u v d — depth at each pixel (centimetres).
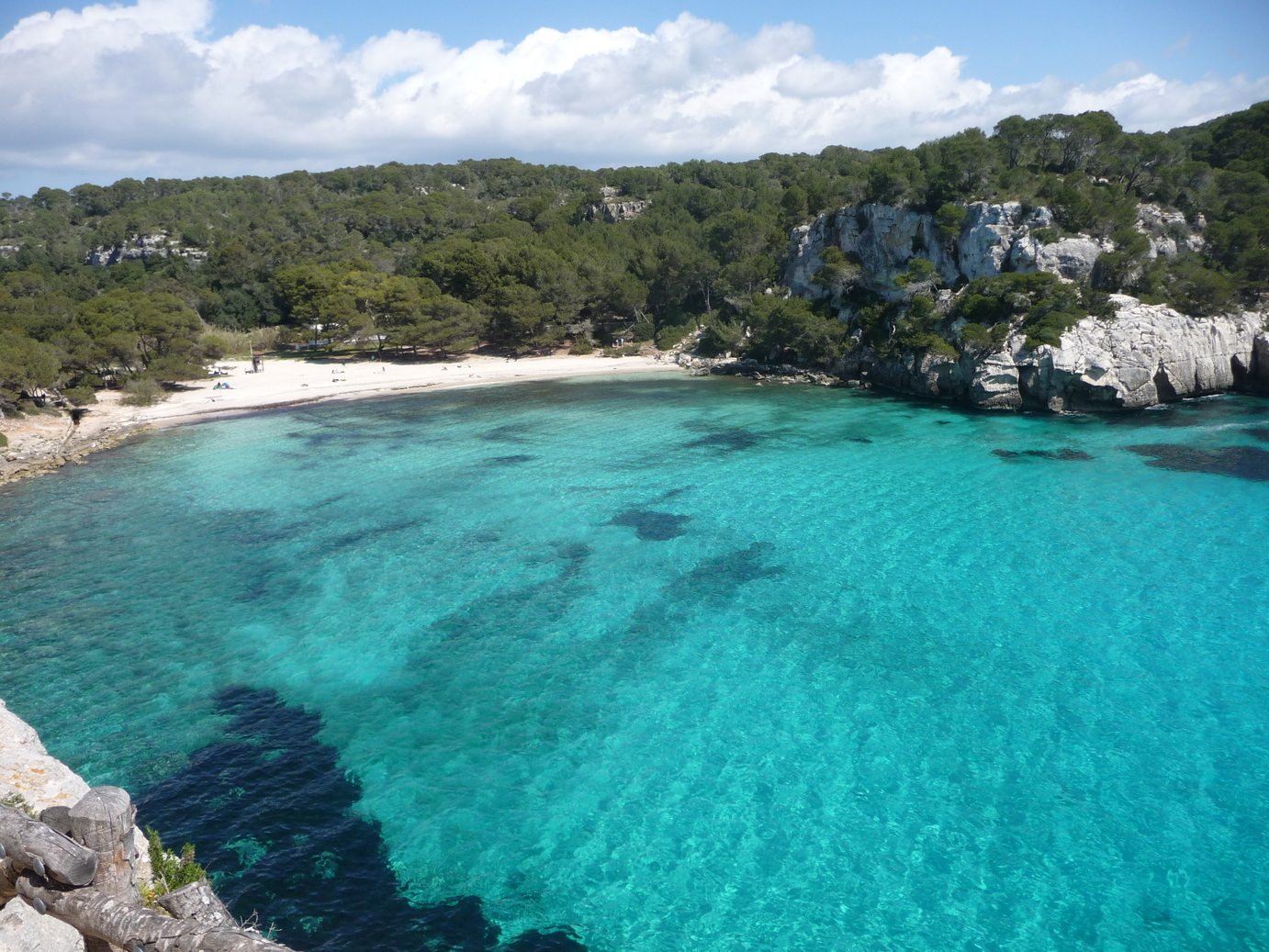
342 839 2341
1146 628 3497
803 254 10806
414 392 9550
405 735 2856
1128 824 2367
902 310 9169
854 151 19262
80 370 8838
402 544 4597
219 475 6044
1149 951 1952
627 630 3600
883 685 3133
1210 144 10706
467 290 12506
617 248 13362
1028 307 7812
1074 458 6016
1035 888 2145
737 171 17312
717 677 3212
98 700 3062
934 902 2106
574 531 4784
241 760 2709
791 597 3888
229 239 16300
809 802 2488
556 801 2511
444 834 2362
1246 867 2206
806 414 7844
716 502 5238
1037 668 3219
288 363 11694
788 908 2089
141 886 1584
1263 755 2669
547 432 7306
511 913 2078
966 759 2680
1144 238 7988
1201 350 7675
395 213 17662
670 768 2661
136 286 13650
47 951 1218
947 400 8288
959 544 4453
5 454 6319
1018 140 9575
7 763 1931
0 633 3584
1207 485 5294
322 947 1955
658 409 8250
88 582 4119
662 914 2075
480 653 3419
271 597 3944
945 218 8738
